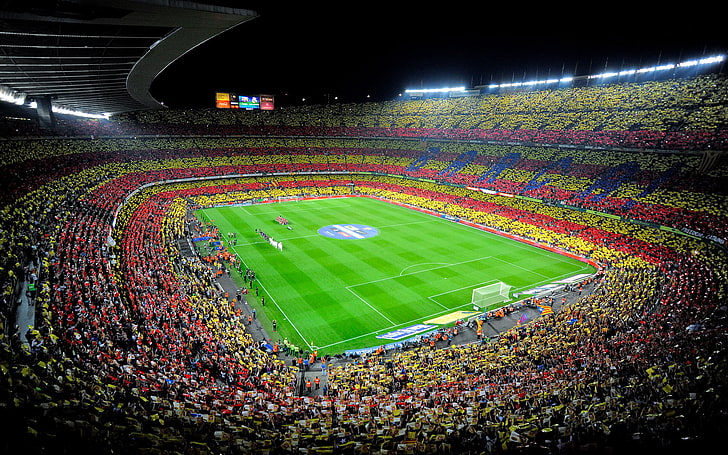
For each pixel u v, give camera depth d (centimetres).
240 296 3912
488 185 8181
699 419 1256
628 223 5803
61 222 4078
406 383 2311
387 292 4094
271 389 2234
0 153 5672
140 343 2317
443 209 7656
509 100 10212
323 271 4622
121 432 1234
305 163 10419
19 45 2655
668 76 9469
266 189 9094
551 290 4172
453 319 3559
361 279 4409
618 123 7581
